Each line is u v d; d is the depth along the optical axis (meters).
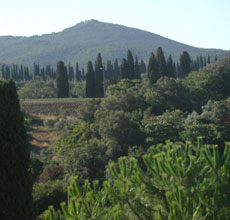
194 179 7.45
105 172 24.72
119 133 32.53
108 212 7.27
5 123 8.66
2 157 8.57
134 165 7.67
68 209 7.00
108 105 44.22
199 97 56.94
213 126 32.84
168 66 78.06
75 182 7.30
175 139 33.03
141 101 46.06
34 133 49.56
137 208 7.45
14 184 8.70
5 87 8.72
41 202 23.70
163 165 7.50
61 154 35.19
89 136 37.75
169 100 50.59
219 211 7.28
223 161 7.61
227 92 62.09
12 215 8.63
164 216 7.36
